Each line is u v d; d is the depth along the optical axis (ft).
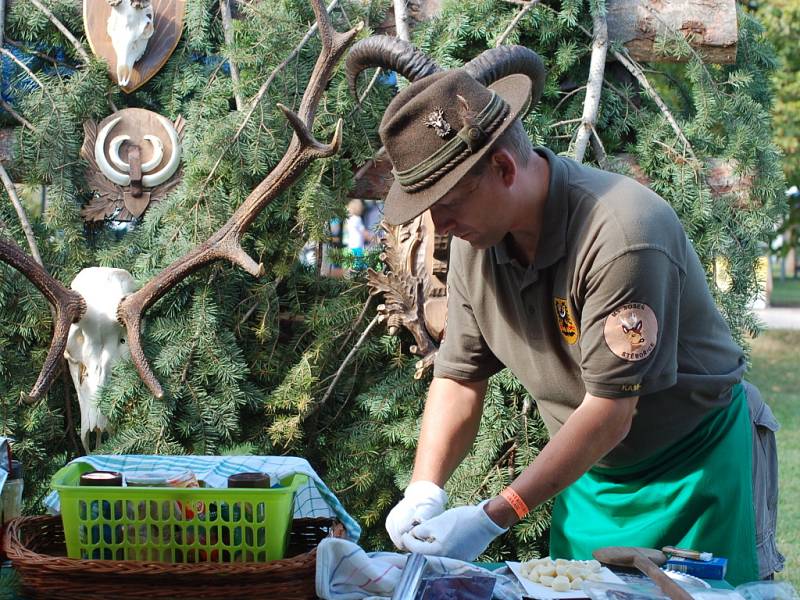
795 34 27.63
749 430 6.40
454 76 4.94
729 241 8.83
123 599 4.68
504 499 5.30
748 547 6.26
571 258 5.35
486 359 6.40
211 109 9.14
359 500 9.23
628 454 6.25
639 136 9.09
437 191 4.91
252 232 9.02
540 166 5.44
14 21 9.68
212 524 4.86
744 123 9.21
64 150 9.20
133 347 8.45
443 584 4.50
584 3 9.14
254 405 9.04
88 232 9.66
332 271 9.87
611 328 5.17
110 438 8.80
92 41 9.45
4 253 8.25
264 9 9.16
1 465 5.28
